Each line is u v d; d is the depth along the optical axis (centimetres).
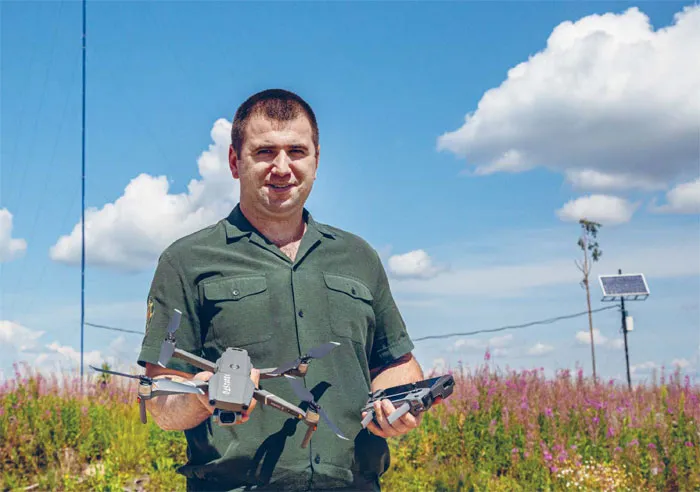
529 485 655
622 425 738
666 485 668
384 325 258
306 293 230
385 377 260
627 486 663
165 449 698
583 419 754
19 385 785
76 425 738
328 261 241
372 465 231
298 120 230
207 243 232
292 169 228
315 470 217
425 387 217
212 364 198
